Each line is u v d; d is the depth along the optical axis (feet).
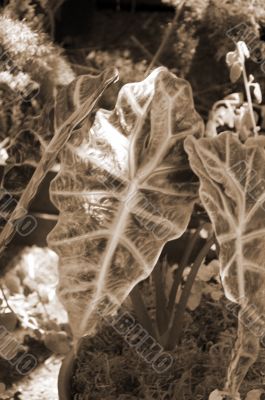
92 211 4.50
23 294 6.45
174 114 4.57
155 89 4.56
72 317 4.35
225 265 4.33
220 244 4.31
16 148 6.30
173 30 7.21
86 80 4.88
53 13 6.89
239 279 4.35
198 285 5.82
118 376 5.21
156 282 5.23
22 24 5.79
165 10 8.20
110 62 6.99
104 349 5.43
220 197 4.35
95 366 5.25
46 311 6.08
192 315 5.78
